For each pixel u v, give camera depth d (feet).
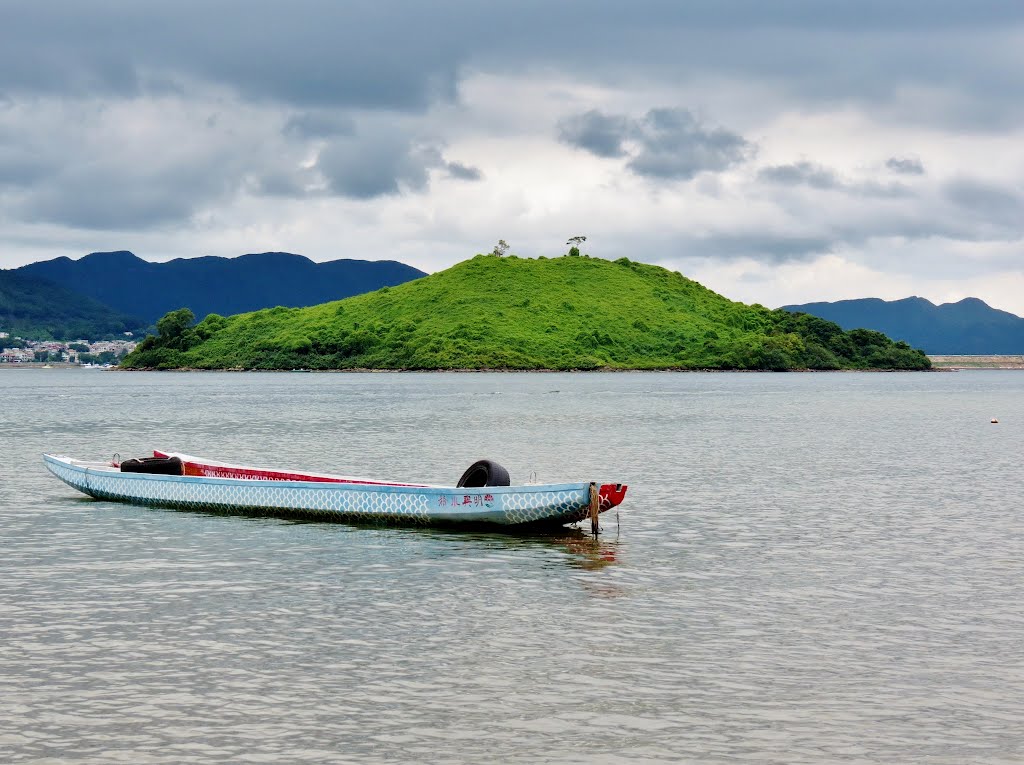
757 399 628.28
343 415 437.99
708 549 128.16
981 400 631.56
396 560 120.67
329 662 80.84
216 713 70.44
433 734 67.05
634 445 286.46
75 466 177.78
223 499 157.07
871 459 246.47
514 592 104.42
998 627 91.81
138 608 97.45
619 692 74.43
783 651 84.23
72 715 70.13
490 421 395.96
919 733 67.56
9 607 97.76
